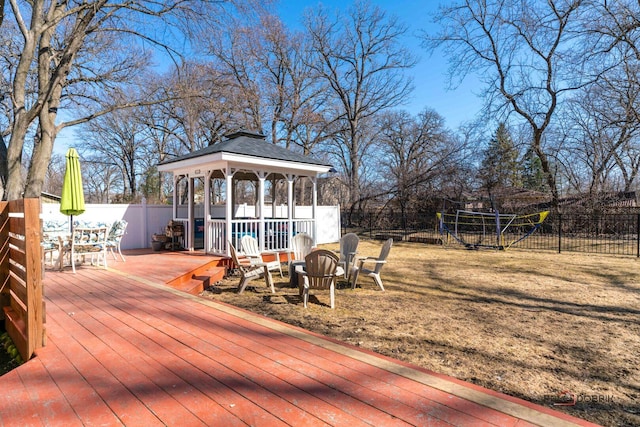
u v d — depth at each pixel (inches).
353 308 211.9
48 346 117.3
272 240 374.9
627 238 578.2
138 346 117.3
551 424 73.0
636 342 156.8
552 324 181.6
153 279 232.8
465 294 248.8
